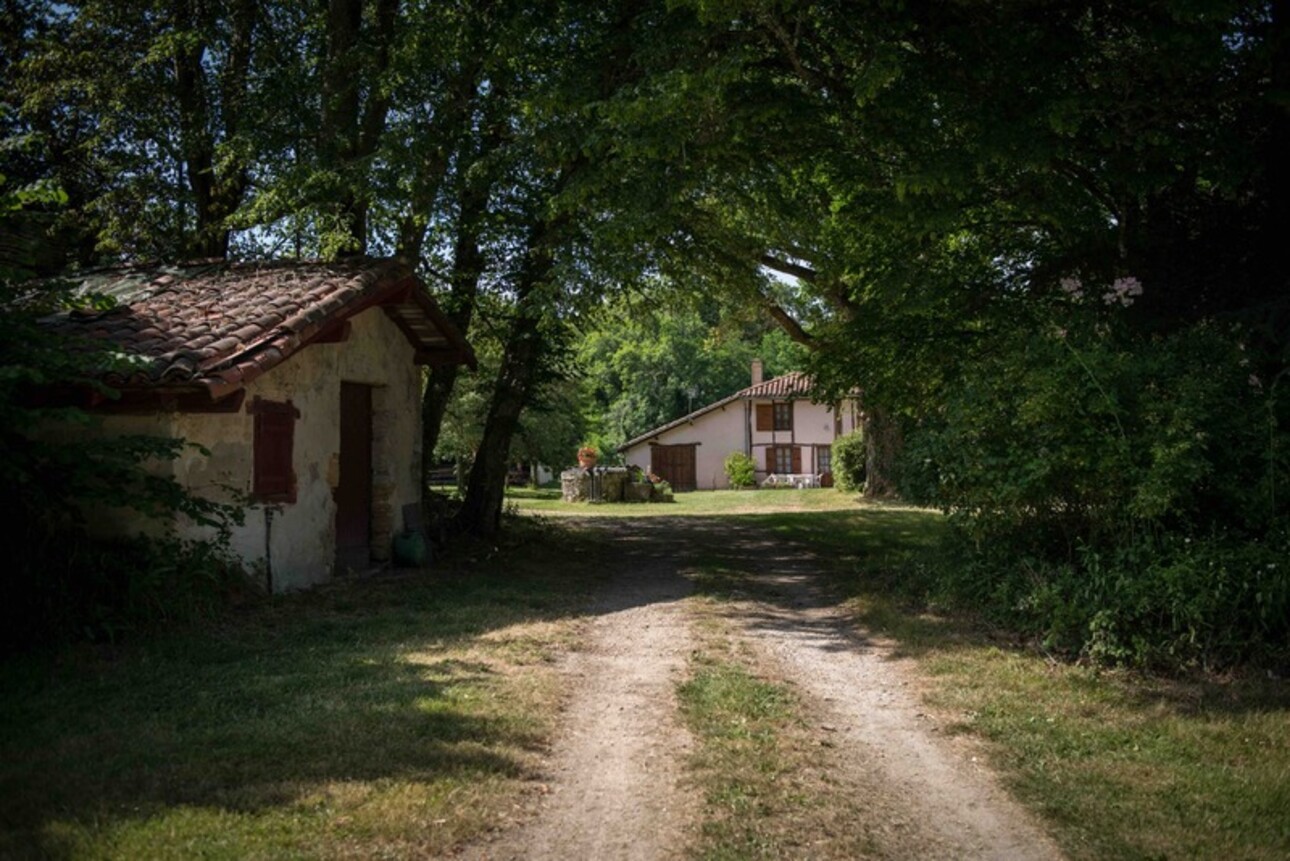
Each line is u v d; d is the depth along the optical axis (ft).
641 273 46.80
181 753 16.40
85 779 15.08
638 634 29.04
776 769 16.81
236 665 22.95
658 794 15.60
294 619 28.99
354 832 13.37
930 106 31.45
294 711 19.02
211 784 14.94
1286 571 22.52
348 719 18.44
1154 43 27.91
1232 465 25.05
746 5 28.40
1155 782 16.35
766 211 50.85
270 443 33.24
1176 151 29.55
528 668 23.59
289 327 31.12
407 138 43.65
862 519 69.62
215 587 28.81
